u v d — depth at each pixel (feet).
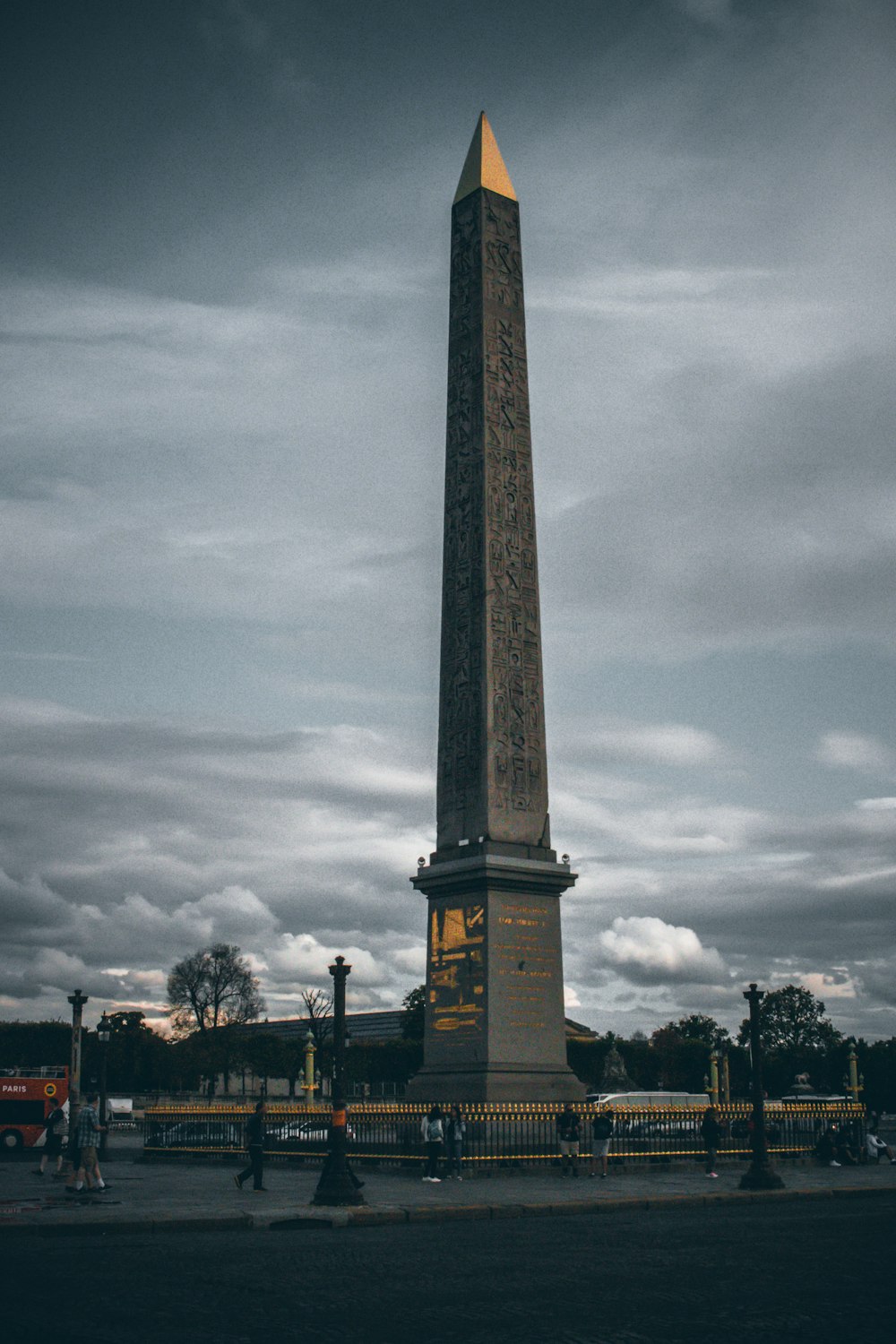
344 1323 53.36
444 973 153.99
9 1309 55.88
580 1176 139.74
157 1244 82.74
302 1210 99.35
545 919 154.30
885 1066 456.45
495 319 163.94
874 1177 148.66
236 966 482.28
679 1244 84.17
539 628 159.94
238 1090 446.19
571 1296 61.77
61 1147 149.89
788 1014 554.05
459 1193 115.34
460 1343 49.32
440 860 156.04
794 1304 59.62
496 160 173.17
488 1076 145.07
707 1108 147.43
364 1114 149.38
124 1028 411.95
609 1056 319.68
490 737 153.58
